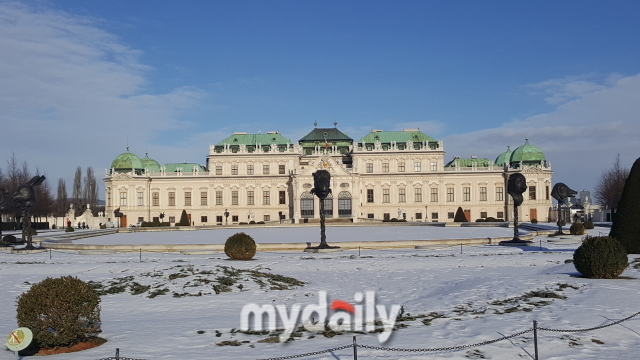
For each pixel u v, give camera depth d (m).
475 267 44.47
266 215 167.75
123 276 39.88
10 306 31.03
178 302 31.25
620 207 49.53
